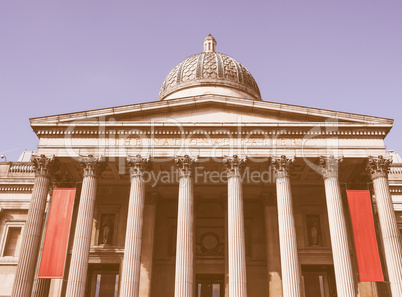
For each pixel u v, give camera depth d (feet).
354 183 137.28
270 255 137.69
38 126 127.95
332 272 141.79
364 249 114.01
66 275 134.21
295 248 112.57
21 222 166.20
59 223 116.98
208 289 146.10
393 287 109.60
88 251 114.52
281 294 131.85
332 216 117.39
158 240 148.56
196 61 184.03
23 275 110.63
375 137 126.82
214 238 150.10
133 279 109.40
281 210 117.29
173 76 185.98
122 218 144.97
